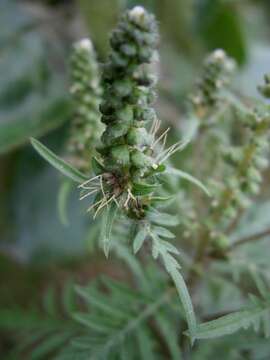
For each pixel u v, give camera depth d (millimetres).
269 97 141
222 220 165
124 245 166
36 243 261
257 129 144
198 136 178
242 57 300
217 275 193
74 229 260
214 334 110
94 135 159
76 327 185
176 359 155
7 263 262
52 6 285
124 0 266
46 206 265
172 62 300
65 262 261
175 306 162
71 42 279
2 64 259
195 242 169
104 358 157
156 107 283
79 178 112
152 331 188
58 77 264
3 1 273
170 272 105
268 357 168
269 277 178
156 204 115
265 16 363
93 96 160
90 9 257
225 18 297
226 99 169
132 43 99
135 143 105
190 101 170
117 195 110
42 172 271
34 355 182
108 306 160
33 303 232
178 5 288
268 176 224
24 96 256
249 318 118
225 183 153
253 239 166
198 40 306
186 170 184
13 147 245
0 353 231
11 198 270
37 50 268
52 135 272
